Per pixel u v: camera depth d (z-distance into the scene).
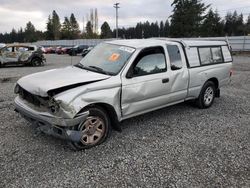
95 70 4.85
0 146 4.35
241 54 33.19
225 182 3.46
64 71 4.89
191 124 5.61
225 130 5.29
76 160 3.96
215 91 7.07
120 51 5.06
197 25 57.31
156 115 6.18
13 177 3.48
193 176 3.58
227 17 89.94
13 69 16.98
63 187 3.29
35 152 4.17
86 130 4.26
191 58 6.10
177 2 57.00
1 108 6.50
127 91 4.65
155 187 3.32
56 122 3.88
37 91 4.05
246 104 7.32
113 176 3.55
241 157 4.14
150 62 5.11
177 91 5.73
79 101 3.97
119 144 4.53
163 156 4.12
